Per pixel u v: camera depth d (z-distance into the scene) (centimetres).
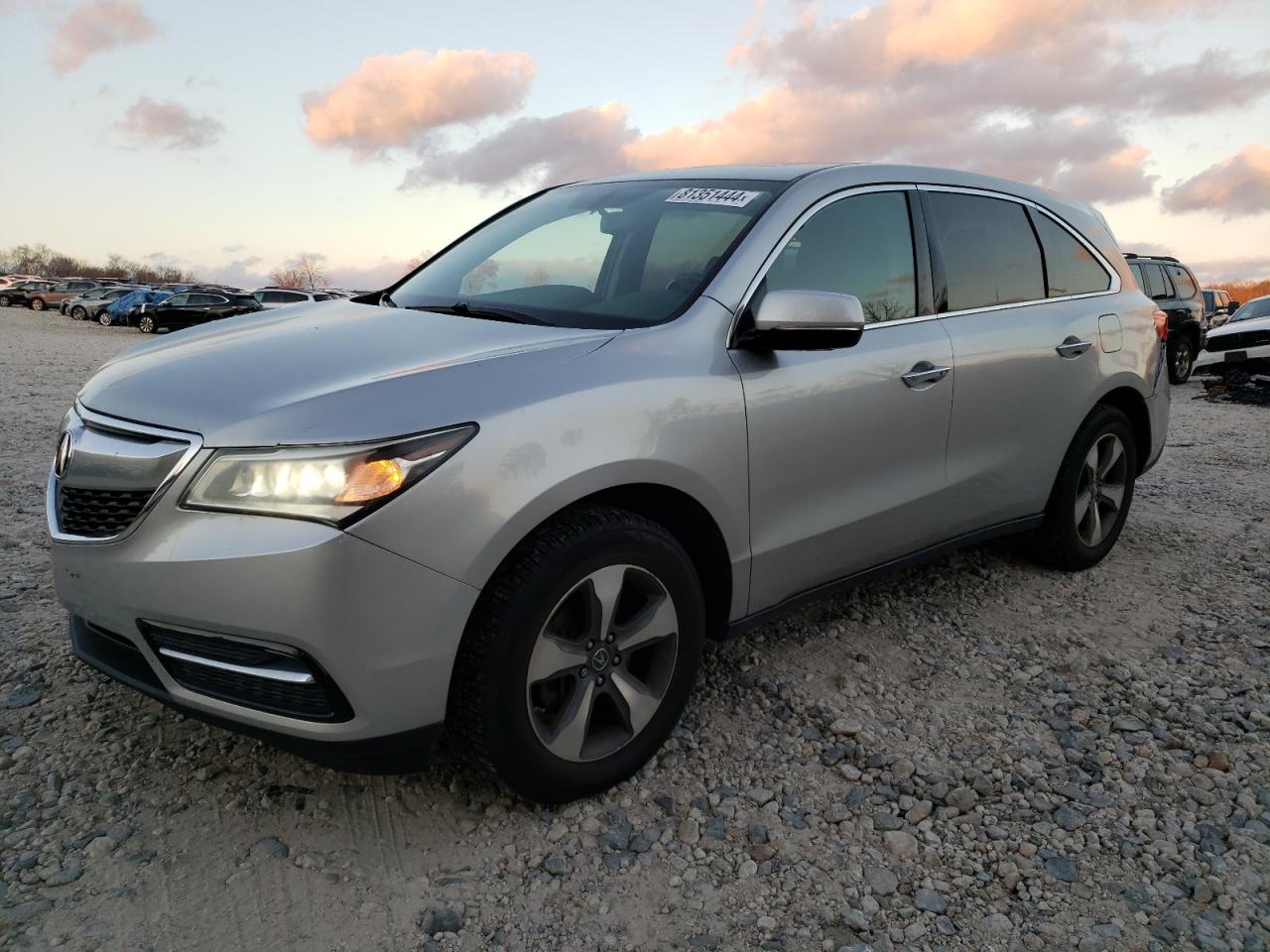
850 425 295
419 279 344
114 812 236
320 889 214
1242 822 248
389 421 206
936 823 246
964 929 210
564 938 204
